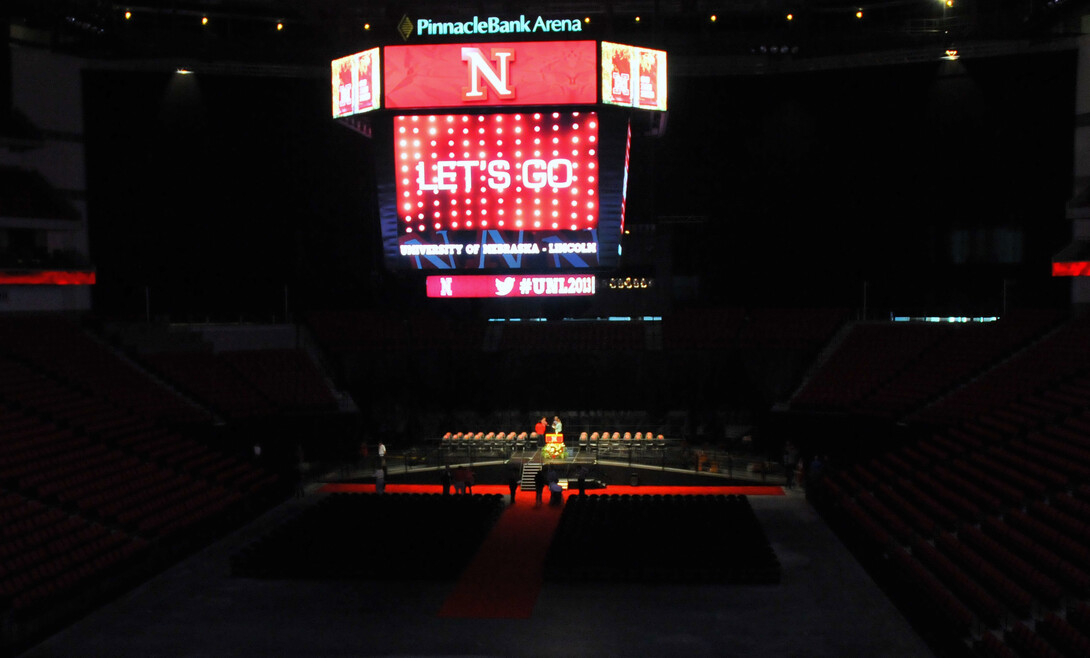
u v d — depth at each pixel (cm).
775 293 4509
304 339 4488
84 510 2452
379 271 4416
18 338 3459
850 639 1841
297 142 4438
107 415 3200
